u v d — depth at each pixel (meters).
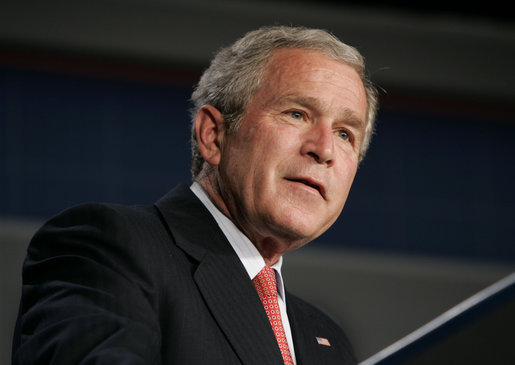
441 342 1.87
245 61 3.69
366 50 15.16
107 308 2.69
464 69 15.62
